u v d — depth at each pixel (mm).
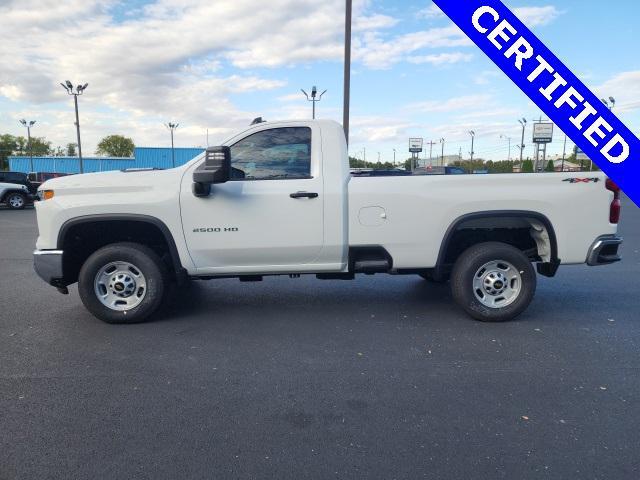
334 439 2840
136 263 4812
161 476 2504
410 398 3336
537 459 2639
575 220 4844
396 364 3914
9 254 9523
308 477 2500
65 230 4668
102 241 5160
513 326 4859
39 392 3424
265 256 4832
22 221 16469
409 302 5762
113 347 4293
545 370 3783
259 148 4801
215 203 4695
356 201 4770
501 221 5031
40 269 4730
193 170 4770
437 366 3873
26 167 59625
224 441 2818
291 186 4738
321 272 5012
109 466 2582
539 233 5004
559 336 4562
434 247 4879
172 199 4676
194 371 3783
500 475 2508
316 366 3879
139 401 3293
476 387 3496
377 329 4777
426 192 4801
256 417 3088
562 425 2979
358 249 4875
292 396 3369
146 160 51781
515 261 4895
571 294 6160
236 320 5070
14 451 2711
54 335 4605
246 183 4738
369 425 2990
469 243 5391
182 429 2941
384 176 4859
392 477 2498
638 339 4473
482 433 2896
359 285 6621
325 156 4797
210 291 6301
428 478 2488
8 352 4176
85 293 4805
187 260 4797
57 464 2598
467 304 4945
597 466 2574
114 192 4688
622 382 3566
